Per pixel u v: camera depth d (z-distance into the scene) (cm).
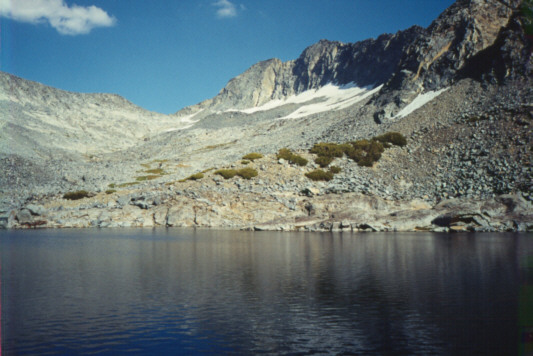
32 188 9719
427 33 13688
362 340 1533
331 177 8569
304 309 1931
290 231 6372
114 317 1834
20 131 18450
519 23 10900
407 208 7069
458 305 1944
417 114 10994
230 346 1495
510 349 1426
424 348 1445
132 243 4688
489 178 7362
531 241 4478
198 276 2711
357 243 4544
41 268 3033
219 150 16262
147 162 14912
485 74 10781
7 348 1488
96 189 9588
